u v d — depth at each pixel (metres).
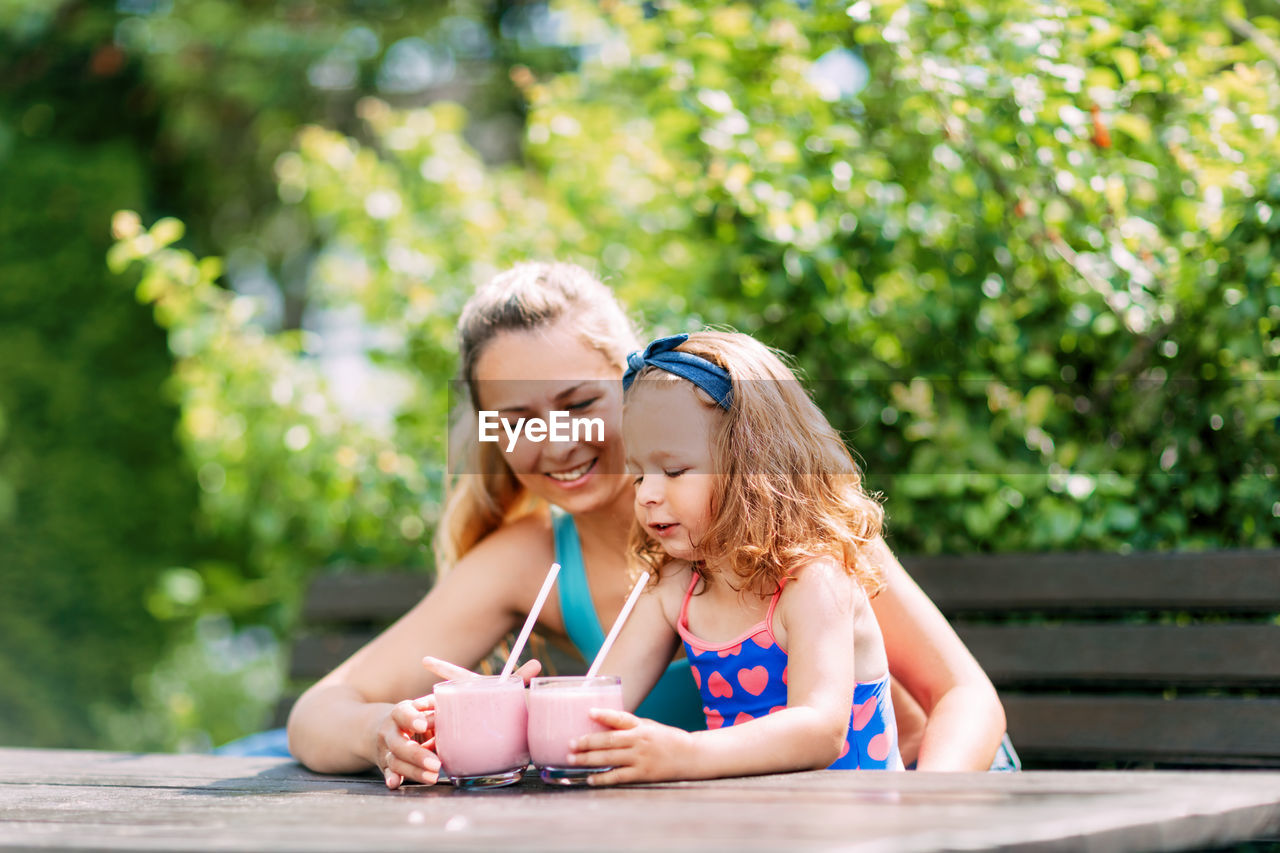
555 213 3.28
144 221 5.52
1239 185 2.27
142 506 5.26
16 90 5.52
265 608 4.37
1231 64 2.68
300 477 3.18
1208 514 2.37
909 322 2.58
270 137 5.41
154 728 5.06
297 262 5.90
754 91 2.65
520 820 1.11
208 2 5.12
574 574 1.92
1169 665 2.13
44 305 5.28
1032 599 2.27
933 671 1.78
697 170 2.74
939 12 2.43
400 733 1.50
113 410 5.27
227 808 1.32
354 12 5.25
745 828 1.02
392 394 3.32
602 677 1.41
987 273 2.51
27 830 1.20
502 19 5.31
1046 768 2.26
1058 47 2.34
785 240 2.50
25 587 5.07
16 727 4.99
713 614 1.61
